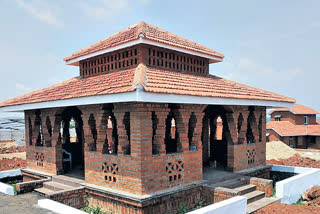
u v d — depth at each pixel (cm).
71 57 1096
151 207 714
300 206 823
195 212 583
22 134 3847
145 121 708
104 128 828
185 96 720
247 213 752
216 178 927
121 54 916
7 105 1088
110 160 788
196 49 1009
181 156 818
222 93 878
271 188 937
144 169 705
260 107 1172
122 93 645
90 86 842
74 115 1326
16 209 736
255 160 1149
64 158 1253
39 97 988
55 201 730
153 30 977
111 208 772
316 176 1154
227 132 1042
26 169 1164
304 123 3903
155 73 796
